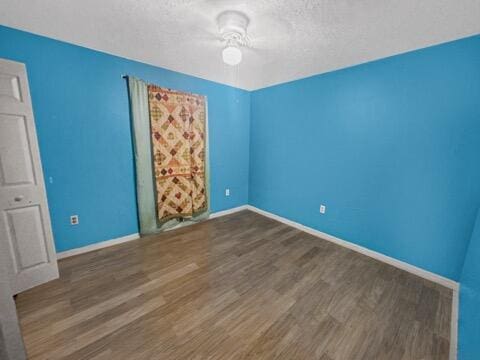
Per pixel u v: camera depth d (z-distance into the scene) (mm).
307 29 1736
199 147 3213
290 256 2463
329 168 2803
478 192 1792
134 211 2754
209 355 1310
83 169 2328
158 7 1518
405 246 2236
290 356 1321
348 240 2699
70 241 2334
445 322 1596
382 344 1417
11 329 681
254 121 3756
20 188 1724
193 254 2453
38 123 2031
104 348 1326
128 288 1858
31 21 1716
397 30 1709
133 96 2500
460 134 1840
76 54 2141
